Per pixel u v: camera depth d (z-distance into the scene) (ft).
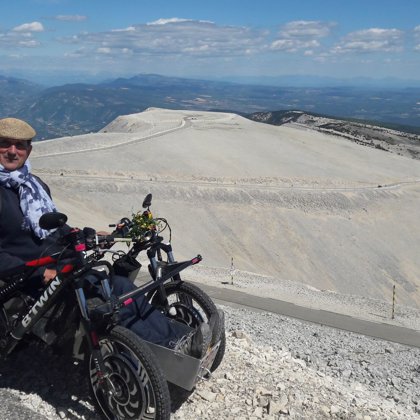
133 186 315.17
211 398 18.48
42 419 16.12
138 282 56.90
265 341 39.93
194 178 359.05
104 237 16.46
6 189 17.56
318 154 515.91
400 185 436.76
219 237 301.02
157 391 14.61
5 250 17.62
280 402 19.01
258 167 415.23
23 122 17.63
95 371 15.98
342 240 332.80
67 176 318.04
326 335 51.96
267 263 295.07
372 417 21.06
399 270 323.37
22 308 17.69
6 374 18.86
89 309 15.58
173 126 579.07
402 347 53.06
